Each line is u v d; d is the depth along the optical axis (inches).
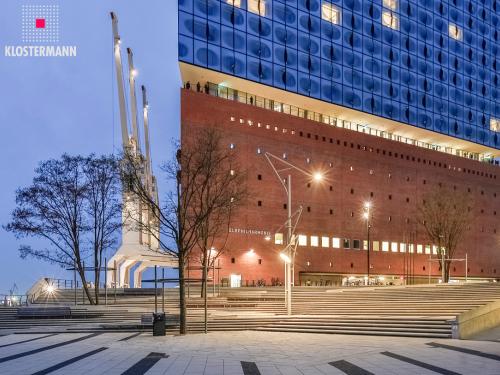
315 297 1524.4
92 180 1862.7
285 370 629.0
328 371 622.8
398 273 3112.7
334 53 2910.9
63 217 1727.4
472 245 3580.2
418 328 1047.0
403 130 3353.8
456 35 3641.7
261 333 1110.4
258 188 2522.1
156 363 679.1
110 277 2436.0
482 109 3742.6
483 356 751.1
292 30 2746.1
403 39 3282.5
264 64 2613.2
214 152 2010.3
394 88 3184.1
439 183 3427.7
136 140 2596.0
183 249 1165.7
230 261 2381.9
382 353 778.2
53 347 857.5
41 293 1808.6
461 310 1155.9
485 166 3786.9
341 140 2923.2
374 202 3038.9
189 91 2394.2
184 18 2385.6
